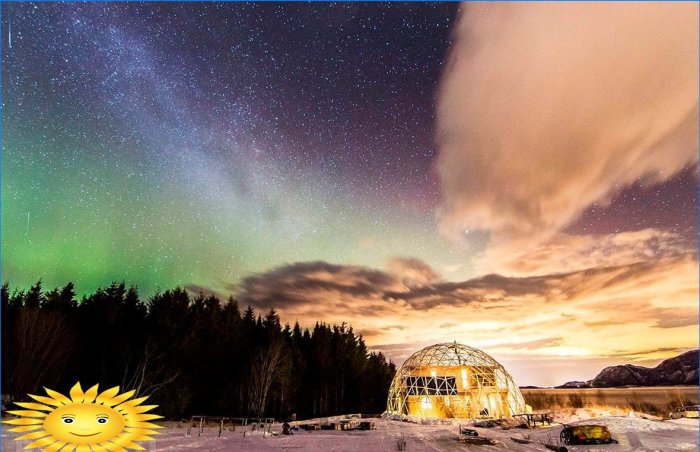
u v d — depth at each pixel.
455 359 37.62
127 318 32.19
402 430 22.45
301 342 48.69
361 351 54.12
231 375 33.50
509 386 36.16
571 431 15.28
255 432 20.44
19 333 22.33
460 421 27.73
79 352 26.30
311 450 14.30
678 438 15.68
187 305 35.16
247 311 46.66
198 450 13.48
